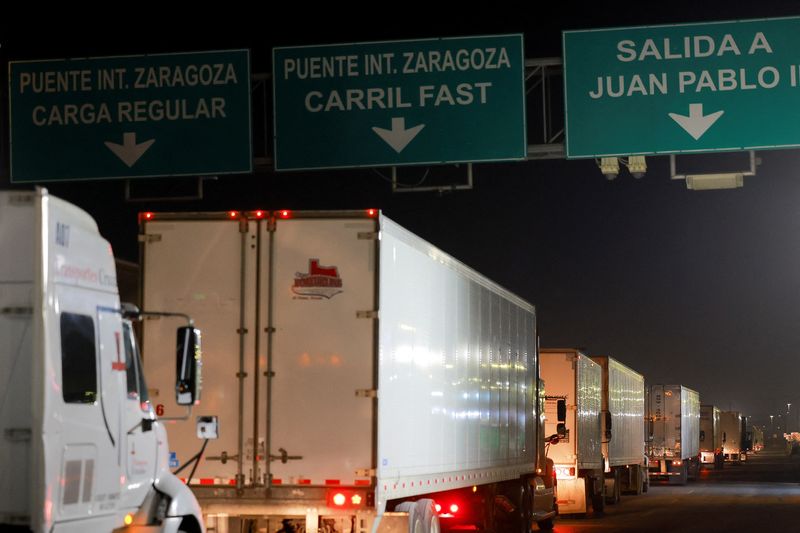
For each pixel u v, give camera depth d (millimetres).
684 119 35469
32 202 14703
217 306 22844
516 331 37594
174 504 17359
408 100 36625
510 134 36219
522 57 36219
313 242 22781
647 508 59469
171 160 37750
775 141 35125
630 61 35781
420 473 25344
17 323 14508
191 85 37750
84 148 38094
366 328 22469
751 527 45312
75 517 14961
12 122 38375
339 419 22344
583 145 35812
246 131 37469
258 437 22469
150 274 23078
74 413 14953
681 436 91312
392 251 23547
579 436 50906
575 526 46844
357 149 36719
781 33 35250
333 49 37000
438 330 27141
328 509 22156
